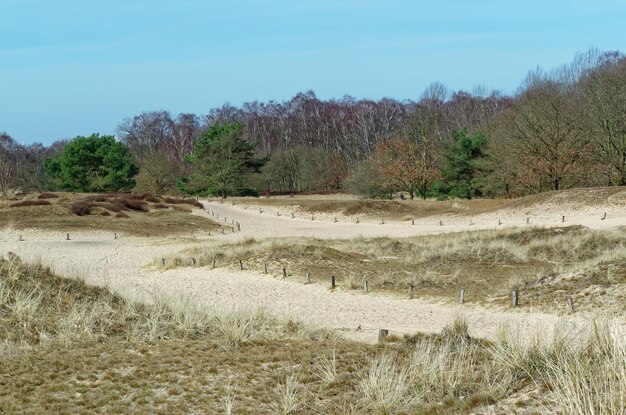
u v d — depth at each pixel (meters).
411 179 69.56
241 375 10.42
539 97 59.56
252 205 78.69
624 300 17.38
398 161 70.38
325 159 100.44
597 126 55.53
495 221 49.78
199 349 12.05
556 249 32.16
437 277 26.22
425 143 71.19
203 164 93.94
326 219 63.88
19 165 110.06
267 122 136.62
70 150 89.12
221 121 140.00
